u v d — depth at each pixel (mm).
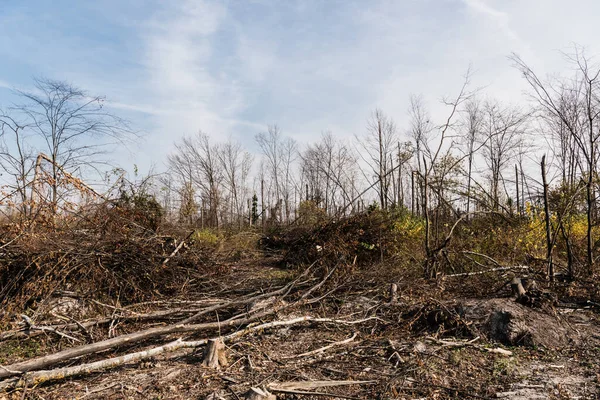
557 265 6594
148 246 6945
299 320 5086
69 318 4922
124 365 4102
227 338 4531
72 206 6965
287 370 3920
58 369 3557
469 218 9219
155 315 5328
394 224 10031
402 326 5180
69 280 5957
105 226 6891
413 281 6750
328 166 23312
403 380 3643
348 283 6734
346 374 3832
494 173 17938
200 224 17312
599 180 6711
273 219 17297
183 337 4957
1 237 5969
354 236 9297
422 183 8586
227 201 24844
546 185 6457
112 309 5625
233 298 6773
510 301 5207
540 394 3322
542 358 4102
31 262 5500
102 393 3516
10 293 5520
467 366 3932
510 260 7703
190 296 6723
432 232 9266
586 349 4266
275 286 7340
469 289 6516
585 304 5641
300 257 9602
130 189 8484
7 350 4469
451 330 4891
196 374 3840
